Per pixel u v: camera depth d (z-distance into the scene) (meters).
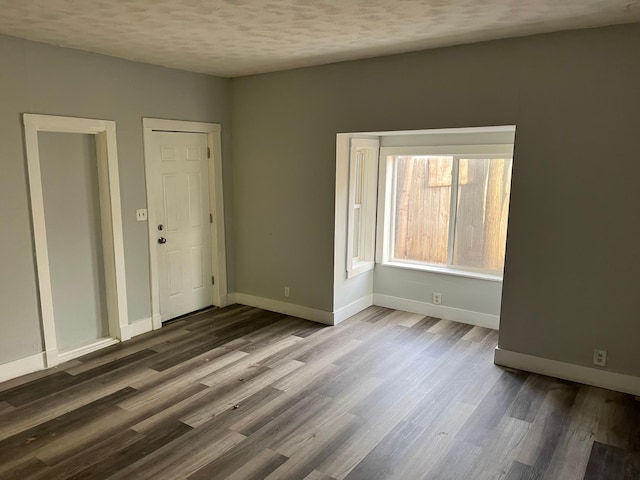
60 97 3.76
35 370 3.78
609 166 3.29
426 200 5.13
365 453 2.73
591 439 2.88
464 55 3.71
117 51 3.93
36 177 3.66
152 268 4.62
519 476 2.55
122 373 3.75
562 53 3.33
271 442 2.83
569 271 3.52
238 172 5.32
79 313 4.21
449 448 2.79
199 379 3.65
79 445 2.81
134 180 4.38
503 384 3.57
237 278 5.53
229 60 4.28
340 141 4.57
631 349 3.38
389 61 4.07
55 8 2.82
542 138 3.48
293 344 4.34
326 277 4.83
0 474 2.55
